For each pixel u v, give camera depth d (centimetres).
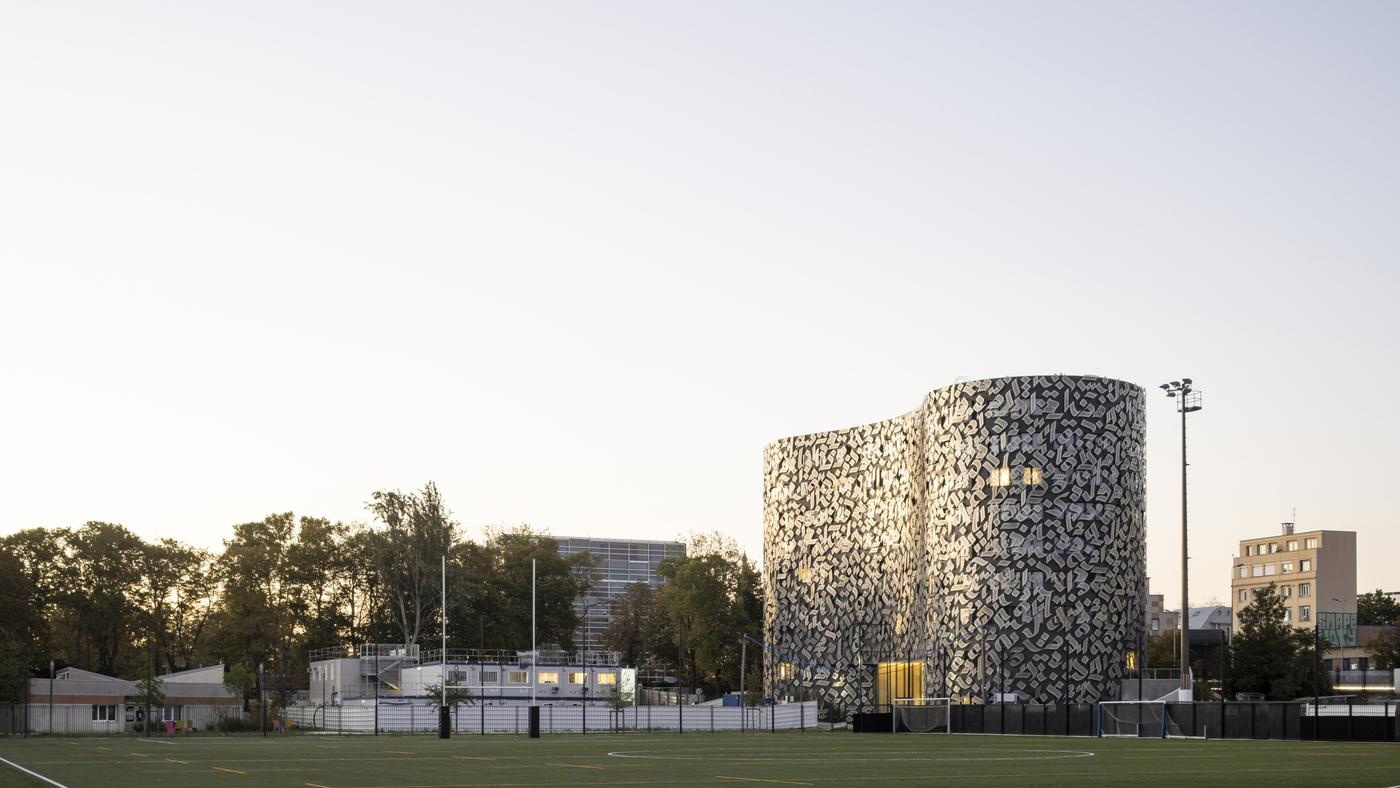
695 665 16738
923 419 12619
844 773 4094
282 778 3847
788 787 3409
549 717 11131
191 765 4622
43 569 13550
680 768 4444
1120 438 11500
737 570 16588
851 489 14475
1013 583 11238
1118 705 8800
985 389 11575
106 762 4838
